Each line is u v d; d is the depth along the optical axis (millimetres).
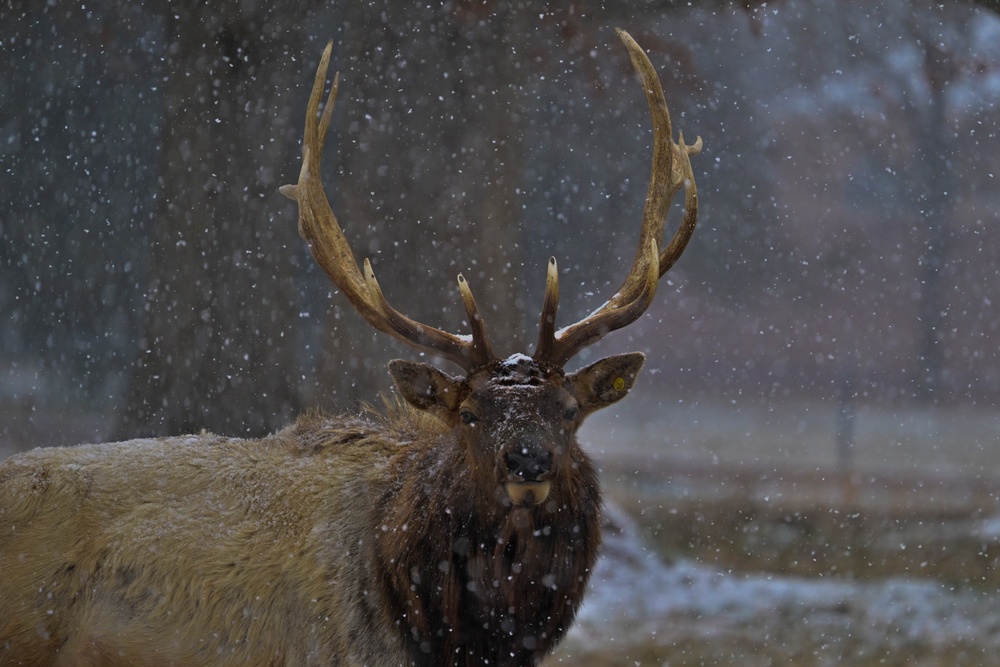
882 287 146625
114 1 61938
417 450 22141
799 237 144625
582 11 49844
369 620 21078
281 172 44875
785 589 44188
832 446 91188
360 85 43688
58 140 85312
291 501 22172
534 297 112000
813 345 145500
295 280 43781
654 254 21531
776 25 91438
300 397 41969
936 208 142125
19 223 85875
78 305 84562
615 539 46875
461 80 43781
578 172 107000
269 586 21547
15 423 71312
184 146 44656
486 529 20297
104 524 22203
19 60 80250
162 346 42562
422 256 42188
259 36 45438
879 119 131750
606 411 113062
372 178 42781
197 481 22609
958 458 84000
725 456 83375
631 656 35906
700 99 87062
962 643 37500
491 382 20422
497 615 20625
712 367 146125
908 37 79625
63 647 22250
